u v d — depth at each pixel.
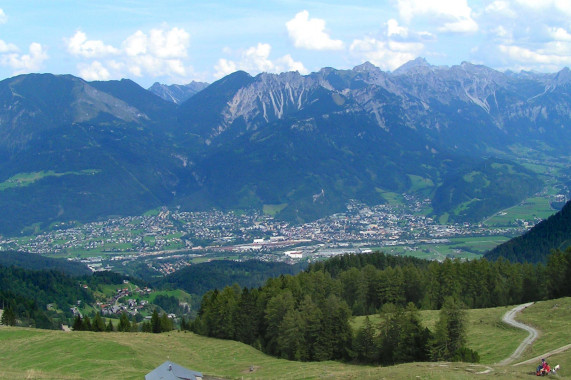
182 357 108.62
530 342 90.69
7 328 118.75
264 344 128.00
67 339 106.81
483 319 115.44
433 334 92.94
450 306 91.38
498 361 82.00
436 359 89.81
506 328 104.94
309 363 104.25
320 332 109.88
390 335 98.25
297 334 111.25
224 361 109.00
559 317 106.38
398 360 95.56
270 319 122.25
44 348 100.81
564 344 84.75
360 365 100.31
